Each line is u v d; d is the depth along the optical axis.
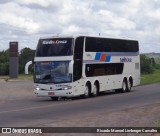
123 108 23.44
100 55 33.78
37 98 34.00
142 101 28.39
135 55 40.03
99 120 17.88
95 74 33.06
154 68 115.56
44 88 30.44
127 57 38.44
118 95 34.47
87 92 32.16
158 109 22.31
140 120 17.89
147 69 97.31
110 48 35.41
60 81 30.08
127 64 38.41
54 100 31.05
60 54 30.34
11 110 23.00
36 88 30.67
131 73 39.22
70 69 30.00
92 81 32.62
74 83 30.28
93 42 32.81
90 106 24.92
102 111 21.89
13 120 18.30
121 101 28.45
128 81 38.59
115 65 36.25
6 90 44.22
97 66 33.38
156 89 42.69
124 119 18.20
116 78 36.47
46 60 30.58
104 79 34.41
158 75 74.50
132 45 39.44
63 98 32.34
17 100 31.64
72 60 30.11
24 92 41.66
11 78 73.56
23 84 56.38
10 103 28.47
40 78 30.59
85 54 31.67
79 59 30.91
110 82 35.44
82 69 31.25
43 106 25.47
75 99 30.95
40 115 20.33
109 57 35.22
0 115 20.41
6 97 35.34
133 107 23.70
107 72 34.94
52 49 30.67
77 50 30.75
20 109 23.58
